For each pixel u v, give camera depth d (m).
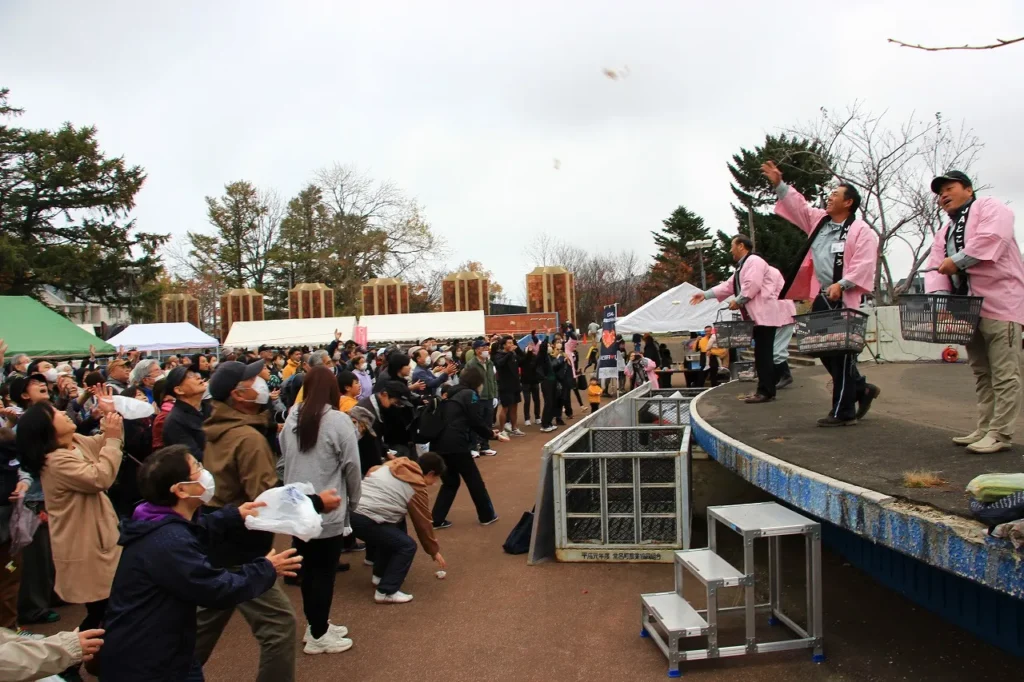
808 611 4.36
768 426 5.88
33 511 5.16
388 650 4.87
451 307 49.59
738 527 4.30
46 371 8.85
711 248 50.91
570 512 6.74
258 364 4.23
